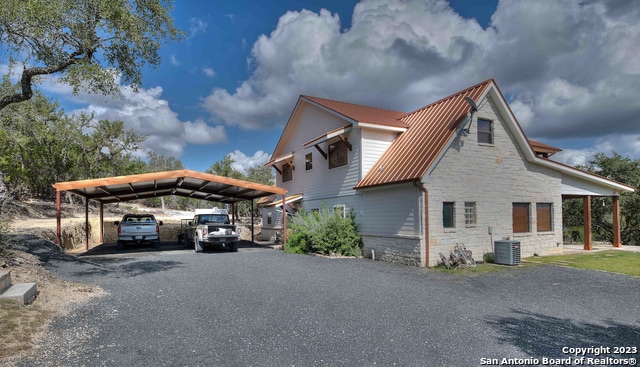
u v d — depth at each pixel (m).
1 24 8.21
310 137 20.16
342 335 5.36
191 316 6.25
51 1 8.20
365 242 15.02
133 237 18.12
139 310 6.57
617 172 24.66
